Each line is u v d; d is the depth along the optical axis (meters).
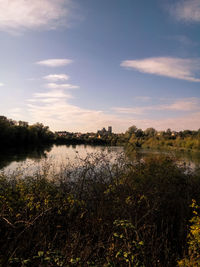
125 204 4.92
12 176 7.34
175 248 4.41
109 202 5.36
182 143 36.38
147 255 3.71
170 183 7.31
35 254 3.53
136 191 5.95
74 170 7.06
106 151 7.55
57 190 6.04
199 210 5.79
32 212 4.43
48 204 4.41
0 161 22.47
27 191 5.21
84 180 6.21
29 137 63.75
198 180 8.48
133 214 4.71
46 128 83.12
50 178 7.36
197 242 3.36
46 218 4.32
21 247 3.55
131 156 8.69
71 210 4.55
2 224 3.86
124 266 3.15
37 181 6.31
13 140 56.34
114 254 3.34
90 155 6.73
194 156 20.28
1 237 3.74
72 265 2.66
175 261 3.77
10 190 4.91
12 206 4.23
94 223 4.52
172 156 10.96
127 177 6.50
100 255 3.62
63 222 4.57
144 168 8.29
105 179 6.71
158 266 3.58
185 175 9.28
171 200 6.09
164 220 5.23
